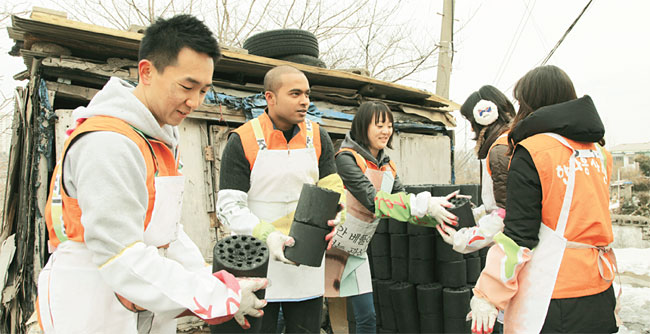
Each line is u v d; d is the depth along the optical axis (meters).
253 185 2.26
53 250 1.44
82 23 3.32
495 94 2.52
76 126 1.41
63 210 1.35
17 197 3.87
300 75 2.24
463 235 2.30
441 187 3.20
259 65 4.29
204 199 4.06
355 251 2.91
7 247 3.56
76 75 3.59
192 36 1.35
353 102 5.43
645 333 3.91
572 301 1.68
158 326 1.63
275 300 2.20
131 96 1.38
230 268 1.47
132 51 3.73
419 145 6.05
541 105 1.89
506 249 1.76
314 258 2.02
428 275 3.46
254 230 2.07
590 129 1.73
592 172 1.76
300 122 2.33
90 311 1.32
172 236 1.52
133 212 1.27
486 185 2.33
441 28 10.49
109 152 1.25
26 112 3.63
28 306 3.24
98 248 1.22
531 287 1.75
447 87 10.39
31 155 3.38
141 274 1.22
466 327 3.32
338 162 2.87
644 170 31.45
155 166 1.45
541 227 1.76
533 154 1.72
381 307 3.63
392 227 3.60
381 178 2.94
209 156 4.09
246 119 4.25
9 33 3.62
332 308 4.06
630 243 12.76
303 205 2.03
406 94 5.80
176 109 1.43
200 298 1.28
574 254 1.70
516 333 1.79
